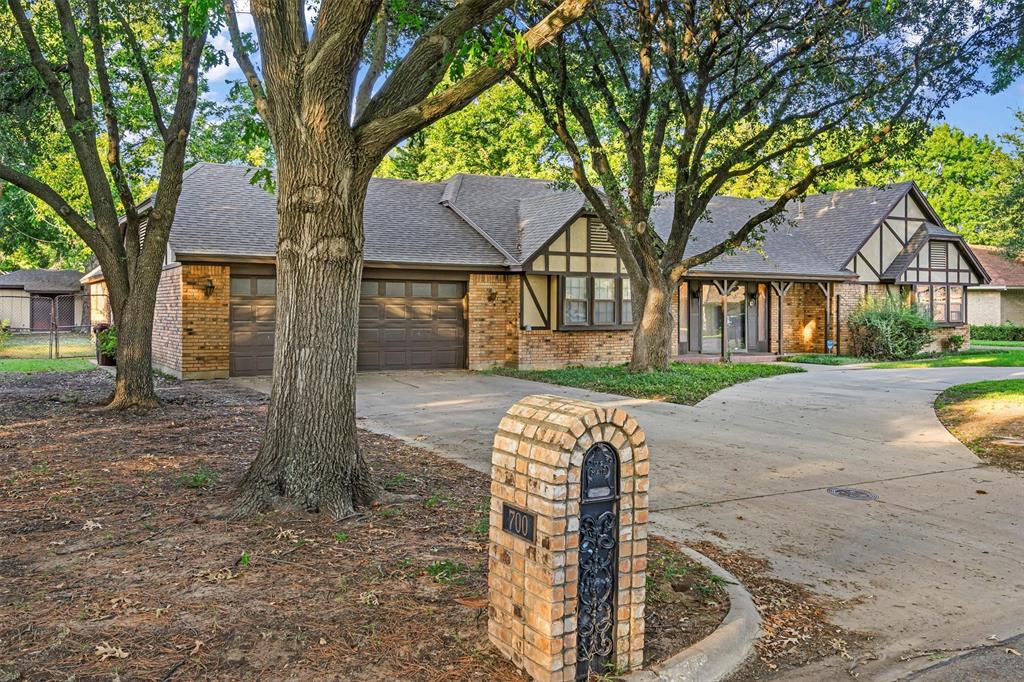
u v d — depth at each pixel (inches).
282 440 225.8
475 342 717.9
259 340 634.8
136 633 139.1
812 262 939.3
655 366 661.9
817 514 253.0
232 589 161.0
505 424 137.5
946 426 425.4
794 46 535.5
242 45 278.2
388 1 297.0
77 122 419.2
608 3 538.6
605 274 762.8
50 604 151.3
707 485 291.0
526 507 129.0
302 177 220.8
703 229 916.0
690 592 174.1
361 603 155.7
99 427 369.1
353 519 214.4
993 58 504.1
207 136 1004.6
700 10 543.2
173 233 616.4
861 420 442.6
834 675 141.9
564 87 573.0
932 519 249.1
